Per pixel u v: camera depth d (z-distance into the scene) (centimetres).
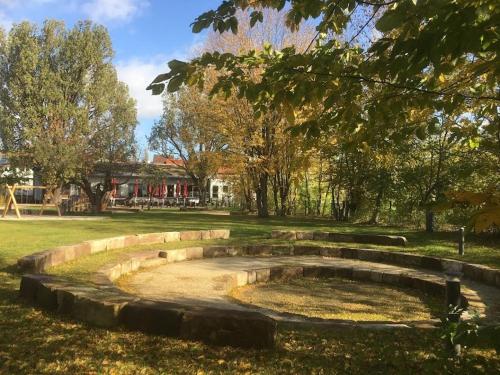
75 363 423
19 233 1406
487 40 254
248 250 1257
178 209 4181
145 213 3084
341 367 429
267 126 2327
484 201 250
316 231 1630
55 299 571
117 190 5997
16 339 478
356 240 1423
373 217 2338
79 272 824
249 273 970
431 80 381
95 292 561
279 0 366
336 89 365
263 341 467
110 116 3616
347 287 961
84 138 3406
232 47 2505
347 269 1045
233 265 1081
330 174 2520
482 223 238
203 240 1404
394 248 1291
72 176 3228
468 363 381
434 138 1795
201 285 861
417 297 877
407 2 251
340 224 2195
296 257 1239
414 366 431
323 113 409
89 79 3497
